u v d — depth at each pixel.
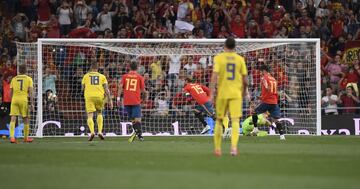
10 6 102.69
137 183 32.34
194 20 101.56
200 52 84.88
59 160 44.59
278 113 71.56
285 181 33.19
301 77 84.75
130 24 99.31
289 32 101.00
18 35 97.88
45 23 101.44
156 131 83.19
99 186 31.30
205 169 38.69
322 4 106.56
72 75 83.44
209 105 72.94
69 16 100.50
